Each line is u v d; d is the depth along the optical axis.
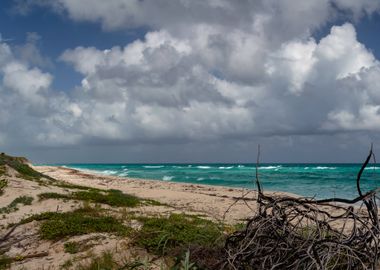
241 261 5.59
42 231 9.68
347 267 5.29
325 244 5.14
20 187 16.88
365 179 47.69
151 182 39.66
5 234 10.10
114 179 44.25
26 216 12.17
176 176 61.34
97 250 8.20
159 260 7.35
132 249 7.98
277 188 37.91
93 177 46.84
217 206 18.20
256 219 5.82
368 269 5.21
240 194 26.52
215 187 33.78
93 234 9.22
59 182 22.39
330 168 92.25
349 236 5.64
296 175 60.72
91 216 11.34
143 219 10.46
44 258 8.33
